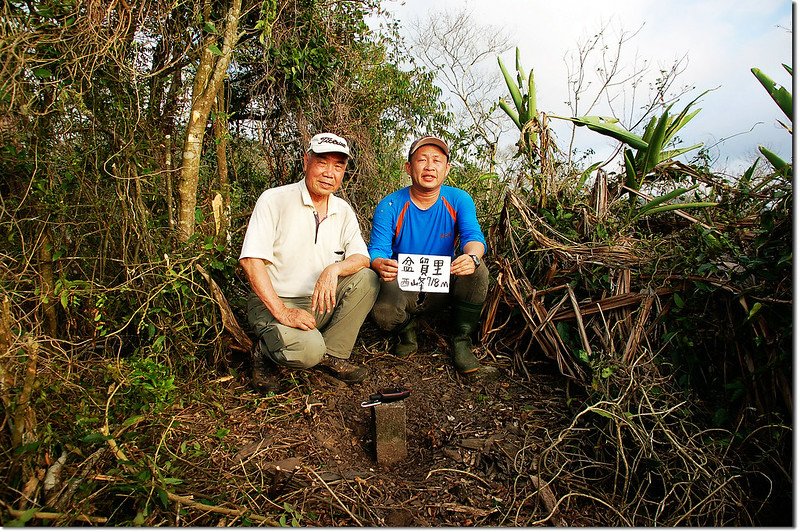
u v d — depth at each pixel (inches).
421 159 88.9
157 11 83.4
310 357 81.2
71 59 71.0
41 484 54.0
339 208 89.7
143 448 65.4
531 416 81.4
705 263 82.7
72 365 67.1
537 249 100.8
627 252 95.0
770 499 63.4
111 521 55.6
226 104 127.0
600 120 121.0
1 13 61.5
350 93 150.6
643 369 77.2
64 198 77.9
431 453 74.9
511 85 132.3
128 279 78.9
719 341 78.6
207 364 90.4
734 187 110.7
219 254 92.6
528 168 117.6
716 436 70.1
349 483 67.1
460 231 95.0
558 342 89.8
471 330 96.8
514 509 63.7
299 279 86.1
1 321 56.0
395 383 91.7
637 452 68.5
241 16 98.6
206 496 59.8
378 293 92.3
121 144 82.4
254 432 76.3
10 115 67.1
